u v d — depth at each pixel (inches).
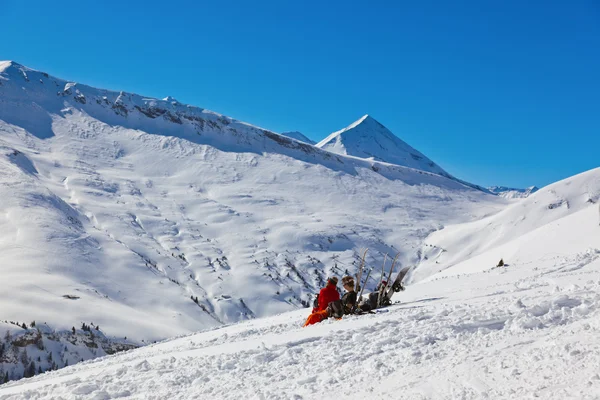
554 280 522.0
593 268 642.8
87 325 6604.3
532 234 2199.8
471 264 2300.7
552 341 213.5
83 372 478.3
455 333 298.0
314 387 236.8
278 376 276.1
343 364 273.9
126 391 308.5
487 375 190.7
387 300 591.8
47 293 7500.0
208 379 304.0
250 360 331.6
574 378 163.8
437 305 482.9
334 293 545.0
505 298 433.7
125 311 7736.2
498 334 267.4
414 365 233.3
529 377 177.0
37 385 428.1
